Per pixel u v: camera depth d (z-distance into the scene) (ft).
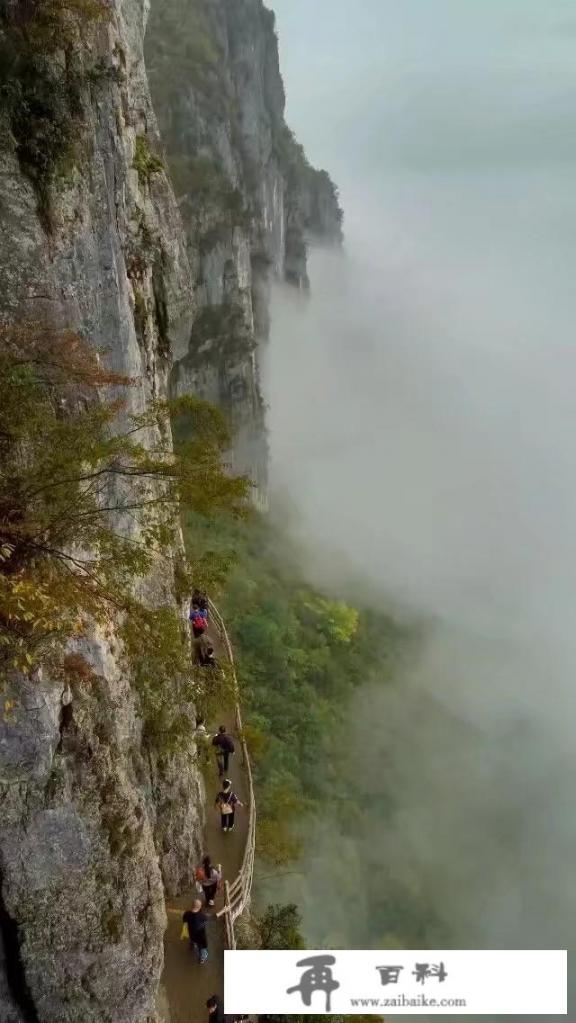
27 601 30.71
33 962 33.30
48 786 33.47
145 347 57.93
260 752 101.71
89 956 34.81
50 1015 33.94
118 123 49.55
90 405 38.73
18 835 32.63
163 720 49.01
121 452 37.40
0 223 37.65
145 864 38.22
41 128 39.55
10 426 32.30
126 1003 36.63
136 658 44.73
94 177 44.09
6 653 31.63
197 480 36.91
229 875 59.52
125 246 52.03
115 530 42.01
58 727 34.27
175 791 52.80
